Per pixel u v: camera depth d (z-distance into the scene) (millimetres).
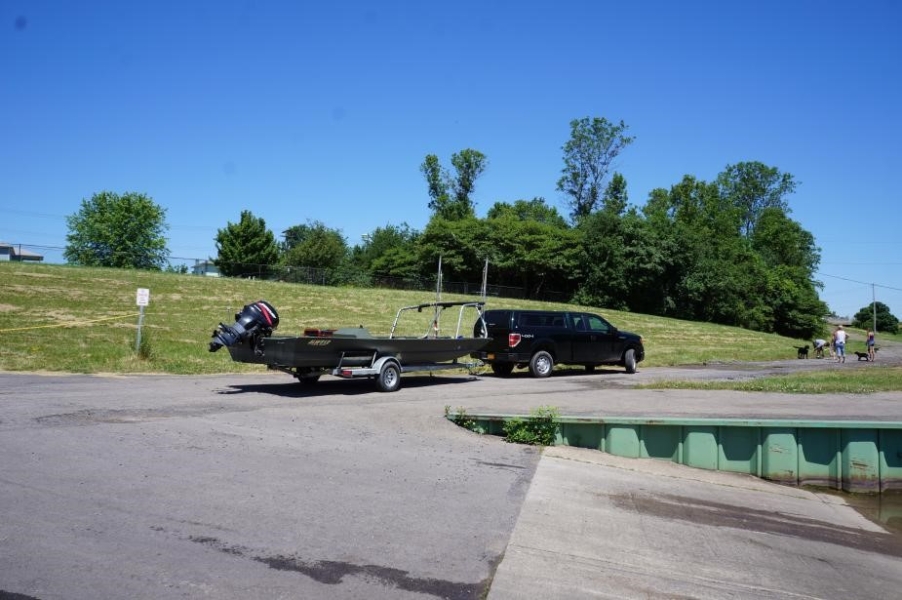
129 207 69688
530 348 18516
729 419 10891
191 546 5152
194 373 16516
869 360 34906
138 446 8070
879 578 6215
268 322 13164
